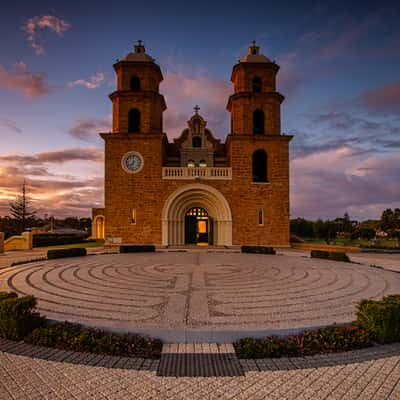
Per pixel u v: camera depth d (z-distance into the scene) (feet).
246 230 86.02
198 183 86.74
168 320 22.38
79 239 125.59
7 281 37.19
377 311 19.08
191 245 87.97
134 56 92.58
